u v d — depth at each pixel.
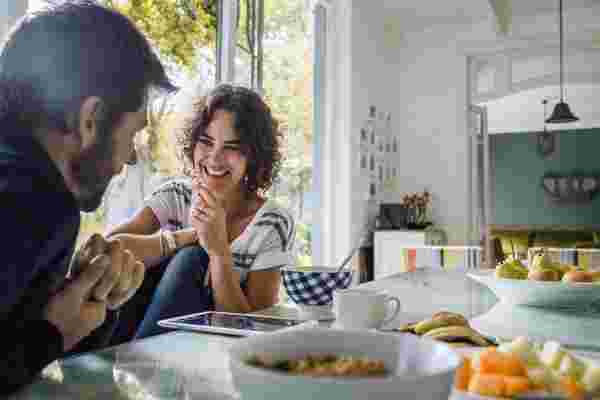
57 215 0.55
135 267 0.74
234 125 1.42
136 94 0.73
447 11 5.08
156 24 2.42
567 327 0.89
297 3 4.00
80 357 0.62
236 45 3.15
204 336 0.75
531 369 0.46
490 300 1.21
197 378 0.54
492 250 7.14
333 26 4.58
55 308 0.63
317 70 4.40
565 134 10.02
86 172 0.71
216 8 2.89
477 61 5.50
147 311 1.15
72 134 0.68
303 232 4.10
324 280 0.98
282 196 3.72
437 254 3.60
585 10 4.97
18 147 0.59
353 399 0.34
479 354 0.47
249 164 1.46
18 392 0.48
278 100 3.71
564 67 5.39
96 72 0.68
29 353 0.52
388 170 5.32
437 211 5.35
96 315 0.69
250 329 0.77
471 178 5.40
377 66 5.13
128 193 2.09
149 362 0.60
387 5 4.96
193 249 1.25
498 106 8.40
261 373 0.36
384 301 0.84
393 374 0.44
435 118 5.39
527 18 5.12
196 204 1.29
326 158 4.52
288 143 3.81
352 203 4.56
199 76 2.73
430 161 5.40
